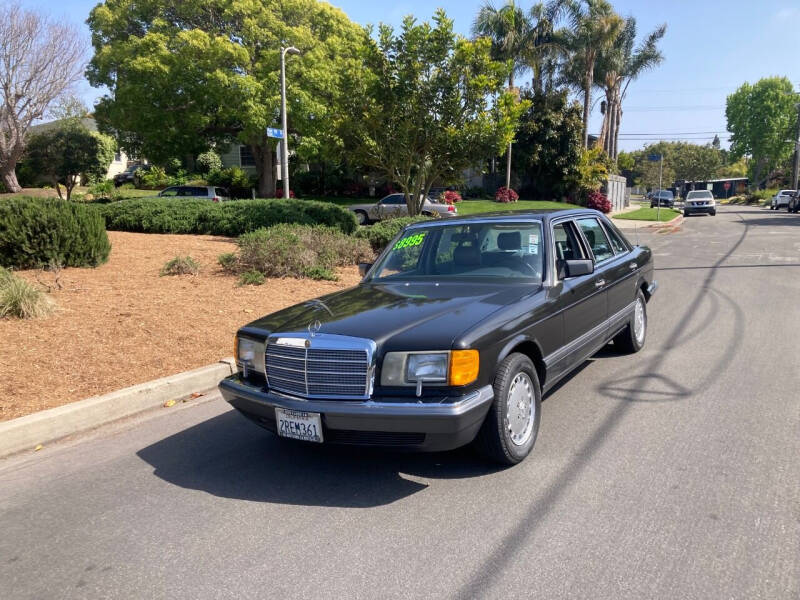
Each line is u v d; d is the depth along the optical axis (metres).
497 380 3.75
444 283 4.76
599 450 4.15
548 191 40.12
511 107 14.45
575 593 2.67
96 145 30.41
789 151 81.69
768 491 3.50
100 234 10.62
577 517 3.30
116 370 5.93
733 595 2.62
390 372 3.54
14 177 29.14
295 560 3.02
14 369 5.68
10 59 26.55
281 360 3.84
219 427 4.97
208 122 26.84
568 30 37.34
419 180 15.66
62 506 3.70
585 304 4.94
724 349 6.61
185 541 3.24
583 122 39.12
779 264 13.45
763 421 4.55
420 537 3.18
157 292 8.81
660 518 3.25
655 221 31.16
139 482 3.99
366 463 4.16
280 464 4.21
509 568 2.87
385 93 14.24
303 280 10.38
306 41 26.59
